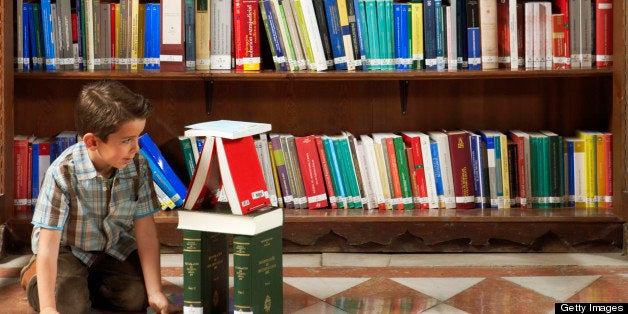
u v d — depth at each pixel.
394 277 3.50
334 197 3.94
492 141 3.90
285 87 4.14
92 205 2.90
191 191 2.88
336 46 3.85
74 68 3.85
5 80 3.67
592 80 4.14
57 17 3.81
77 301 2.92
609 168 3.94
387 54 3.88
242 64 3.88
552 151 3.93
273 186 3.93
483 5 3.85
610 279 3.45
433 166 3.92
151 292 2.97
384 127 4.17
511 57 3.87
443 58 3.88
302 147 3.89
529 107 4.17
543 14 3.87
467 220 3.78
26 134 4.11
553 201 3.95
